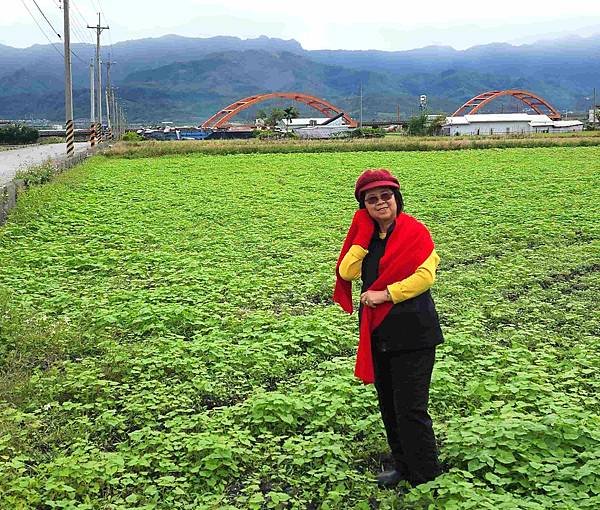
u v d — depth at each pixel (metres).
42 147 82.94
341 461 6.12
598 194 25.33
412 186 28.58
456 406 7.25
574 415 6.46
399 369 5.63
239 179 32.75
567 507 5.03
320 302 12.11
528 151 49.34
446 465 5.97
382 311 5.58
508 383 7.75
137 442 6.51
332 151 53.91
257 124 154.75
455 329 9.94
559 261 14.59
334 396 7.18
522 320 10.69
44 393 7.71
